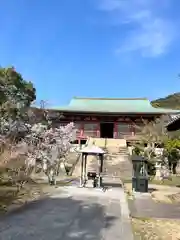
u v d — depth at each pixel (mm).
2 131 18594
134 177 21609
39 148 24328
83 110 52906
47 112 33438
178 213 14078
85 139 53406
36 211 13055
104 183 25578
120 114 52844
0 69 24641
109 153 39406
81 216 12430
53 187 21438
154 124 44094
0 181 18203
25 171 19812
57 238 9055
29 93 31641
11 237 8938
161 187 24938
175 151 34875
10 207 13633
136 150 38062
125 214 13258
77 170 32688
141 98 62781
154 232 10508
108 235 9680
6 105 19953
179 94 27656
